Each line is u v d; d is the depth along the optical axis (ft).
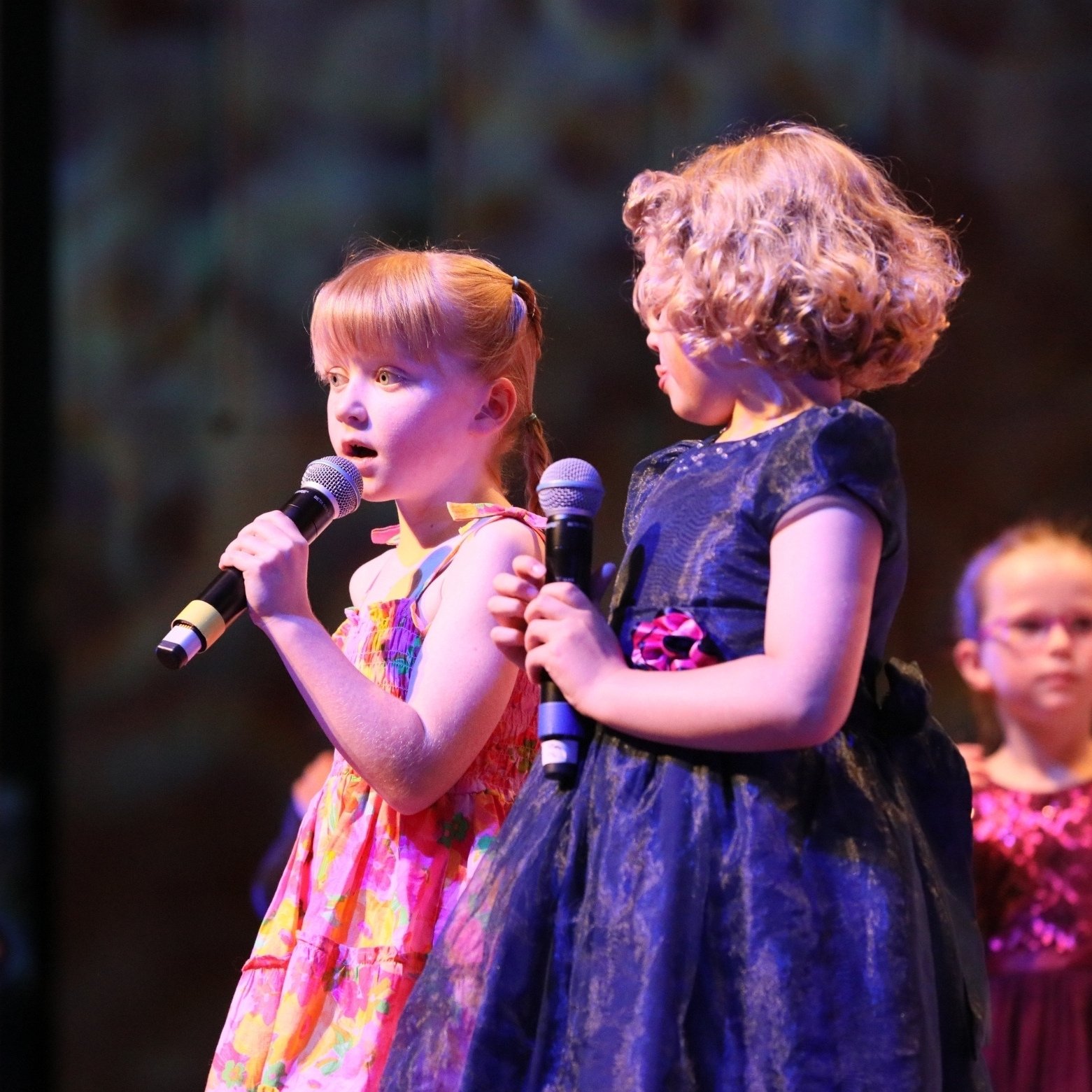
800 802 10.69
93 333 40.45
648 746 11.05
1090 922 20.57
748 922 10.28
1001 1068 20.39
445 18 39.29
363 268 14.96
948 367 36.86
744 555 10.91
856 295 11.09
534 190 38.99
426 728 13.20
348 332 14.56
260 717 40.04
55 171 40.42
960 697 35.12
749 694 10.29
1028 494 36.50
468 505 14.26
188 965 39.58
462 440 14.85
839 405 10.87
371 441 14.51
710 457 11.51
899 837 10.84
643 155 38.78
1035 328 36.68
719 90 38.17
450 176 39.09
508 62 39.11
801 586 10.43
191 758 39.96
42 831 39.68
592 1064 10.16
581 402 38.63
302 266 40.42
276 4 40.29
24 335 40.14
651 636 11.01
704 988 10.30
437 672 13.51
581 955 10.68
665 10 38.50
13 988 39.04
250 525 13.84
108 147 40.47
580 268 38.83
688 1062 10.11
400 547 15.40
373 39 40.27
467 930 11.49
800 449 10.75
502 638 11.85
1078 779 21.44
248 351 40.42
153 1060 39.40
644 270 12.00
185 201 40.57
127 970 39.58
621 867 10.65
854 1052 10.02
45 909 39.55
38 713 39.91
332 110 40.29
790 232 11.23
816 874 10.44
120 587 40.24
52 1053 39.27
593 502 12.28
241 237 40.42
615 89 38.81
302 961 13.33
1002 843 21.15
